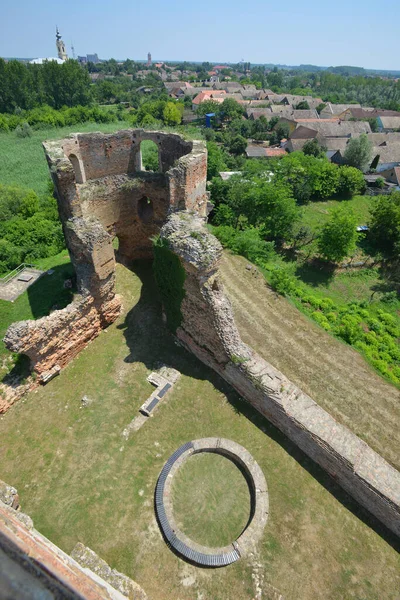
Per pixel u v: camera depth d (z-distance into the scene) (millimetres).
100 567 10781
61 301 24000
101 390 17312
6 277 28484
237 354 16391
